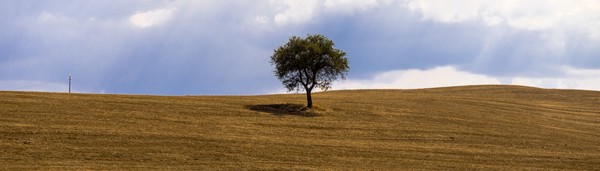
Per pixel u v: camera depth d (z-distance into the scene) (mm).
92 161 38906
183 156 41625
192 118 56188
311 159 42719
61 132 46531
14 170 35031
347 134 53625
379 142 50969
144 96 69250
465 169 41531
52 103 58594
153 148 43625
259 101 69500
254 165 39719
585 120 71000
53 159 38844
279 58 61688
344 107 66750
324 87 63188
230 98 72500
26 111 53625
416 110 68562
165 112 58188
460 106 74875
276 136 50812
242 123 55406
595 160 47000
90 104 59625
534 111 75438
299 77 63062
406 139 52906
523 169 42281
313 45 60781
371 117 62062
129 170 36594
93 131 47688
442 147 50000
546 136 58062
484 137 55531
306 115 60875
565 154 49188
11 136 44156
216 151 43719
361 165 41375
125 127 50156
